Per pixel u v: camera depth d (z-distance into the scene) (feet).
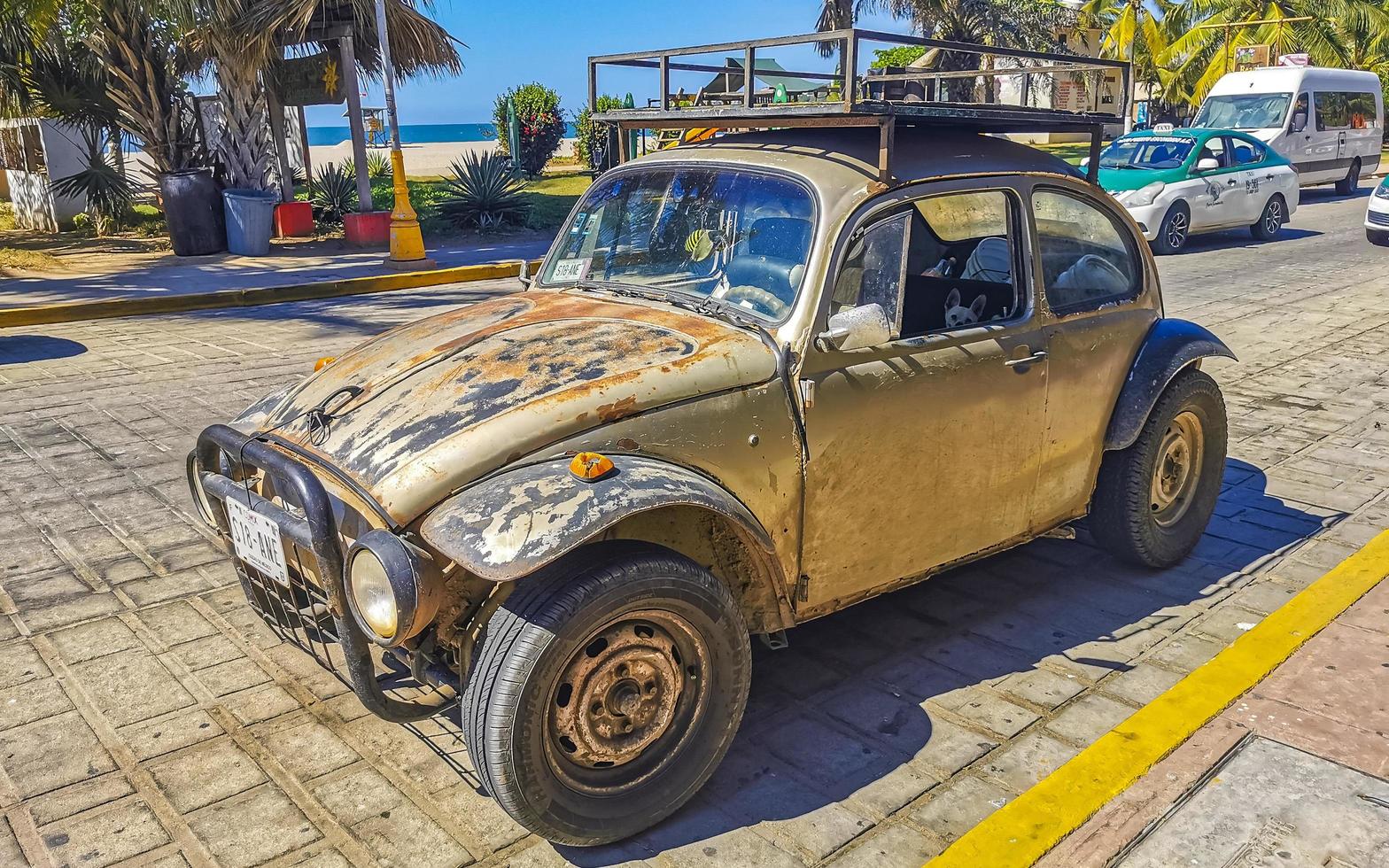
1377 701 12.62
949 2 92.84
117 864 10.15
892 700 13.08
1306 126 78.38
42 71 62.64
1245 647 13.89
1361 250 53.67
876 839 10.52
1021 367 13.53
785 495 11.55
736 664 10.81
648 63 15.29
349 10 58.90
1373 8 147.54
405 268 50.14
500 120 118.73
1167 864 10.05
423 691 13.16
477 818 10.85
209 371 29.71
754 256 12.36
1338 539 17.72
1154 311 15.96
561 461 10.05
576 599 9.51
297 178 87.10
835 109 12.10
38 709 12.87
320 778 11.51
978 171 13.42
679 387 10.85
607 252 13.94
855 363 11.91
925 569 13.53
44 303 40.55
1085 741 12.14
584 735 10.05
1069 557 17.29
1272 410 25.32
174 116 58.08
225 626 14.96
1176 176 53.98
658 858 10.26
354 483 10.30
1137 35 132.46
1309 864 10.01
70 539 17.92
